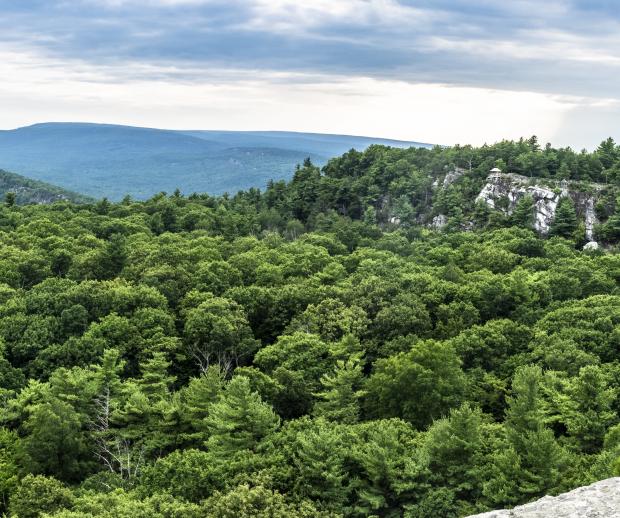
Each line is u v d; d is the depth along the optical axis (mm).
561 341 67188
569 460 41375
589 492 23125
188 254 109062
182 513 35250
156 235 156375
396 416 56594
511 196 182375
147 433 53188
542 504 22922
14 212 160875
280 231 186750
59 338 74750
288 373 62688
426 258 126562
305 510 36531
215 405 49219
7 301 81125
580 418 48375
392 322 77312
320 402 58469
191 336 75625
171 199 199125
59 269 107875
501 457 39906
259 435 47469
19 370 66375
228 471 42156
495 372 68062
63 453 50125
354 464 43094
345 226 168875
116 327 73438
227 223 170000
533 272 105875
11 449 51000
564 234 163500
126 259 108312
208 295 86875
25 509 39969
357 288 89062
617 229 157625
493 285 89000
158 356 64312
